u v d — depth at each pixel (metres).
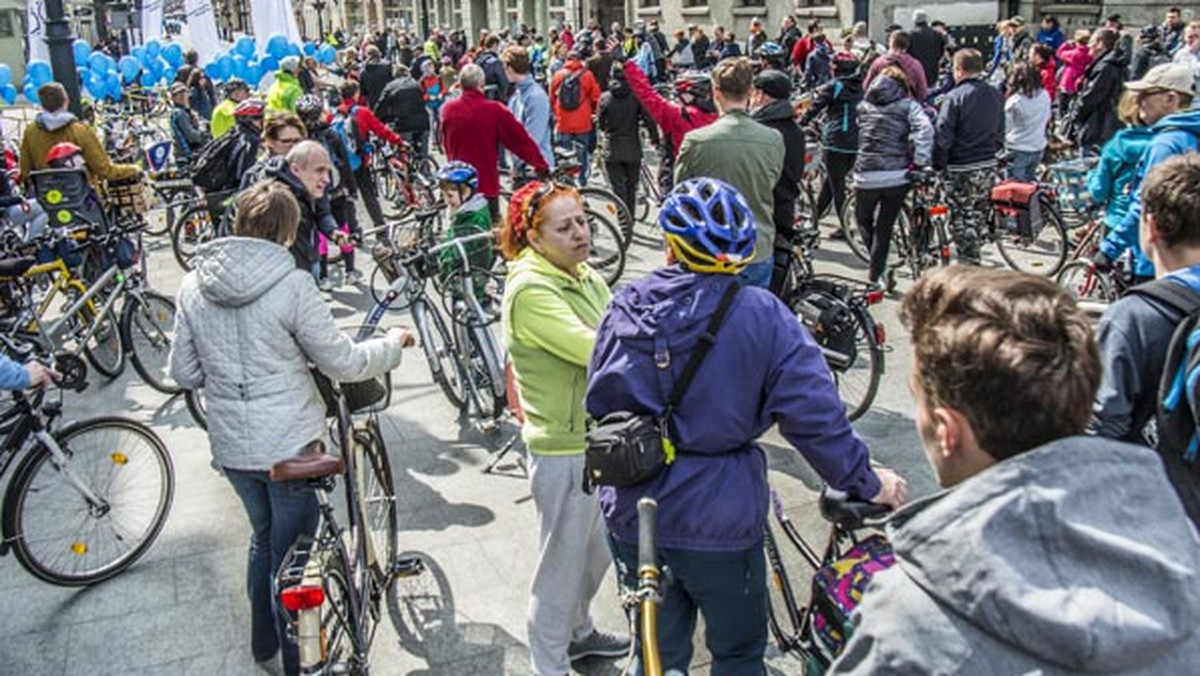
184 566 4.25
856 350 5.31
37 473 4.00
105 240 6.37
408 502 4.69
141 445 4.27
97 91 15.96
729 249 2.26
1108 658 1.08
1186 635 1.10
